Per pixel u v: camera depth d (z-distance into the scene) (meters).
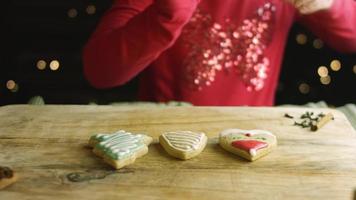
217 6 1.08
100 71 1.00
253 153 0.69
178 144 0.70
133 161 0.68
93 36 1.00
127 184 0.64
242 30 1.09
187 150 0.69
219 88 1.09
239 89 1.09
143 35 0.89
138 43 0.90
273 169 0.68
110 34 0.94
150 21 0.88
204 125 0.79
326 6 1.02
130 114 0.81
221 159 0.70
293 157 0.70
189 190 0.63
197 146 0.70
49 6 1.65
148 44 0.90
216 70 1.09
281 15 1.12
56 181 0.65
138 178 0.65
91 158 0.70
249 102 1.11
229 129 0.76
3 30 1.65
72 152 0.71
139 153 0.69
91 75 1.04
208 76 1.08
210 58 1.08
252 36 1.09
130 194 0.62
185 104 0.95
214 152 0.72
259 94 1.11
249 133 0.74
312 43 1.44
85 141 0.74
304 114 0.82
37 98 0.97
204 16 1.09
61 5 1.65
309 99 1.50
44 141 0.74
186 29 1.08
